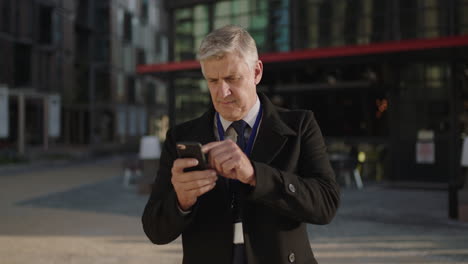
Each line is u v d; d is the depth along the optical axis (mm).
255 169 1076
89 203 8102
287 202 1131
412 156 9961
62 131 28781
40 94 20469
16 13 23188
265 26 11695
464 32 9461
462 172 8719
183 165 1004
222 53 1114
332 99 11242
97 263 4391
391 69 10109
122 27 33344
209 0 12258
